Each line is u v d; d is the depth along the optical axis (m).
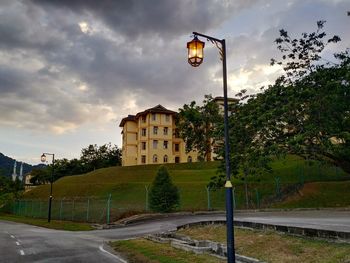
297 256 10.64
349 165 22.11
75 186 65.00
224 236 15.66
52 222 39.12
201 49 9.80
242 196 41.25
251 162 28.55
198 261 11.76
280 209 31.75
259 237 13.73
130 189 55.62
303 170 50.28
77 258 13.88
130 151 89.19
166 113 85.38
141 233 23.98
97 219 36.75
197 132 73.31
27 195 70.44
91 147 120.31
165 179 35.28
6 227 35.75
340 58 21.58
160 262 12.10
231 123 31.53
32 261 13.39
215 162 71.50
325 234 11.49
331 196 36.50
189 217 30.83
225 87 9.91
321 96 20.77
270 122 23.77
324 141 20.17
